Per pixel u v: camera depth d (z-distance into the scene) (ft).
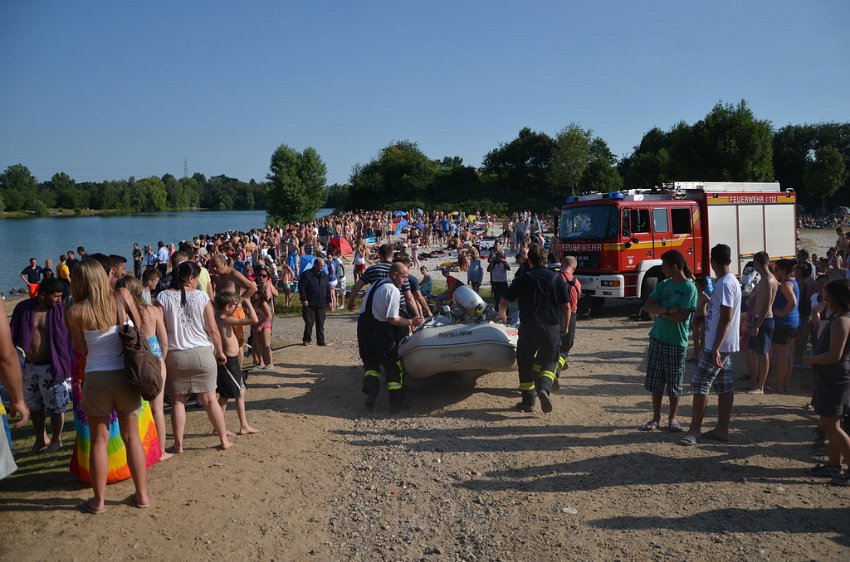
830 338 17.15
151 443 19.24
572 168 263.49
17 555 13.88
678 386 21.83
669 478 18.17
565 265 28.53
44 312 21.42
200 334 20.10
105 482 16.01
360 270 80.53
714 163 153.28
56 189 487.20
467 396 27.58
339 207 326.85
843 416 18.28
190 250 32.99
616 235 48.29
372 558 14.57
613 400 26.58
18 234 243.19
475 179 293.84
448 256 117.50
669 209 50.57
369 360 26.05
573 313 28.19
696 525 15.31
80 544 14.43
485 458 20.34
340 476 19.17
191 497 17.03
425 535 15.61
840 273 35.55
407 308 29.22
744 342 31.60
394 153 309.22
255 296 33.22
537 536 15.23
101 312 15.38
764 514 15.76
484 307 28.71
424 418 24.66
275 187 246.88
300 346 40.11
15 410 13.48
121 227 295.89
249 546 14.84
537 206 263.49
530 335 24.27
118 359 15.62
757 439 21.26
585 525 15.58
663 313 21.74
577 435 22.16
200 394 20.40
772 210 56.29
